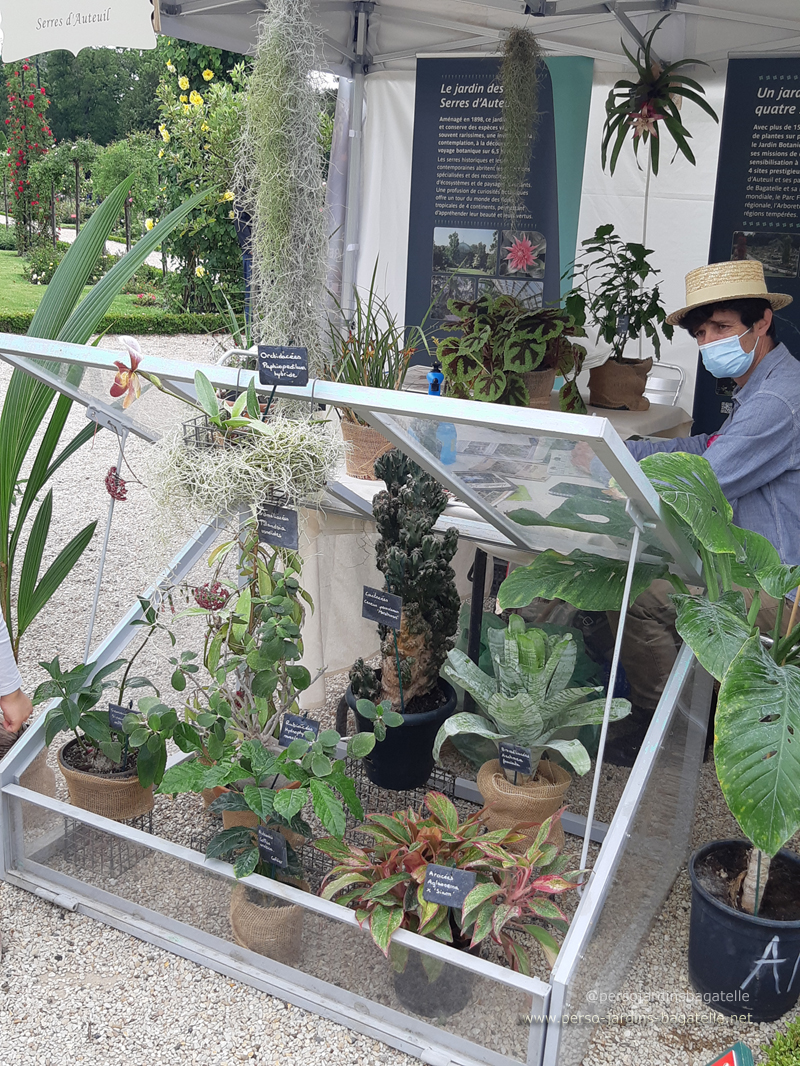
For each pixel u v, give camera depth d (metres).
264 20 2.14
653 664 2.91
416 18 4.02
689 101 3.90
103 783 2.29
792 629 2.02
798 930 1.88
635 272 3.69
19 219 12.95
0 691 2.08
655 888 2.25
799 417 2.52
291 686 2.35
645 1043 1.92
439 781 2.79
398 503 2.48
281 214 2.19
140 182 10.46
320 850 2.12
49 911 2.27
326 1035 1.92
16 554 4.69
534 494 1.97
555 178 4.06
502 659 2.23
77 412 7.66
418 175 4.29
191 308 10.17
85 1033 1.91
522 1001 1.71
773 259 3.78
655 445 2.90
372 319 3.04
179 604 3.82
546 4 3.50
